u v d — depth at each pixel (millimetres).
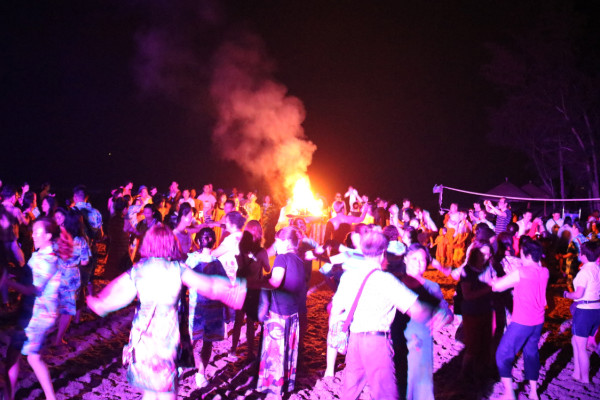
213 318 5500
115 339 6840
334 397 5320
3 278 4348
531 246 5281
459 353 6980
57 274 4613
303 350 6746
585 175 35281
